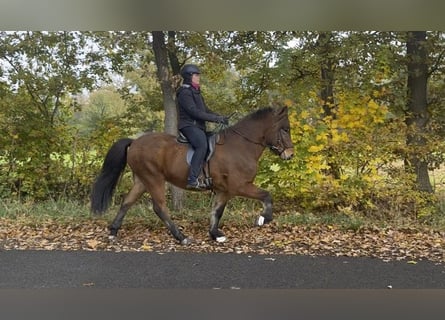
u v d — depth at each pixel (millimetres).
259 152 6402
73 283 4809
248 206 8578
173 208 8695
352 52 8164
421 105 9016
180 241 6320
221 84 9969
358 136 8148
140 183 6633
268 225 7336
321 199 8008
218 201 6523
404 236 6754
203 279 4941
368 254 5836
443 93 9336
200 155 6074
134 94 9938
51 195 9398
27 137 9188
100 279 4930
